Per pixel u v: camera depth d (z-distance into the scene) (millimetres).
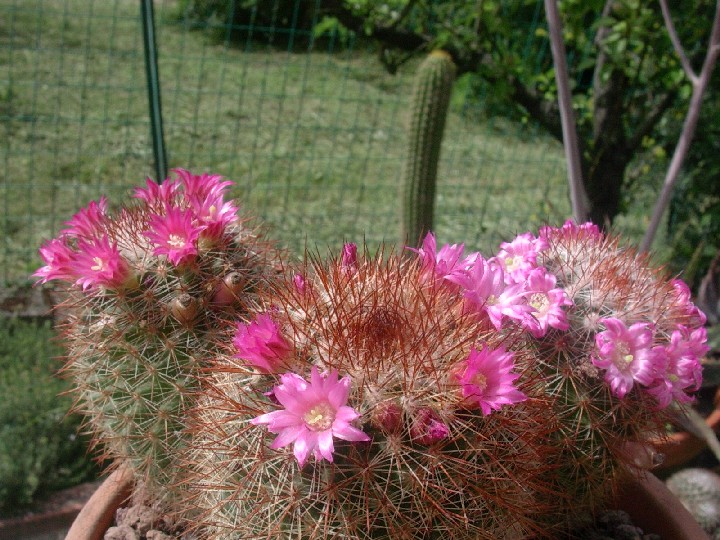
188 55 1264
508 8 584
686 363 199
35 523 410
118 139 879
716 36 334
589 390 200
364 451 154
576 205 344
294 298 179
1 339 489
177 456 211
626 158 533
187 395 206
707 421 381
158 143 347
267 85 1169
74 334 220
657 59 500
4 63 1102
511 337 190
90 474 444
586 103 556
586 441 204
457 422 158
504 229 720
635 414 204
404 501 156
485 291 183
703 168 543
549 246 215
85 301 214
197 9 1376
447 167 883
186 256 206
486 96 676
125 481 241
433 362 161
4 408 437
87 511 237
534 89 573
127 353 207
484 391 156
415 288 179
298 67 1272
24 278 572
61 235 223
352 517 155
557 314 190
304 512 158
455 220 756
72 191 741
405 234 391
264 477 162
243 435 166
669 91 515
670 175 350
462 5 529
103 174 786
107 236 215
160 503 236
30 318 531
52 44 1205
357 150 967
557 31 329
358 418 153
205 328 211
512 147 933
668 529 242
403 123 1065
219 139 943
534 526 191
